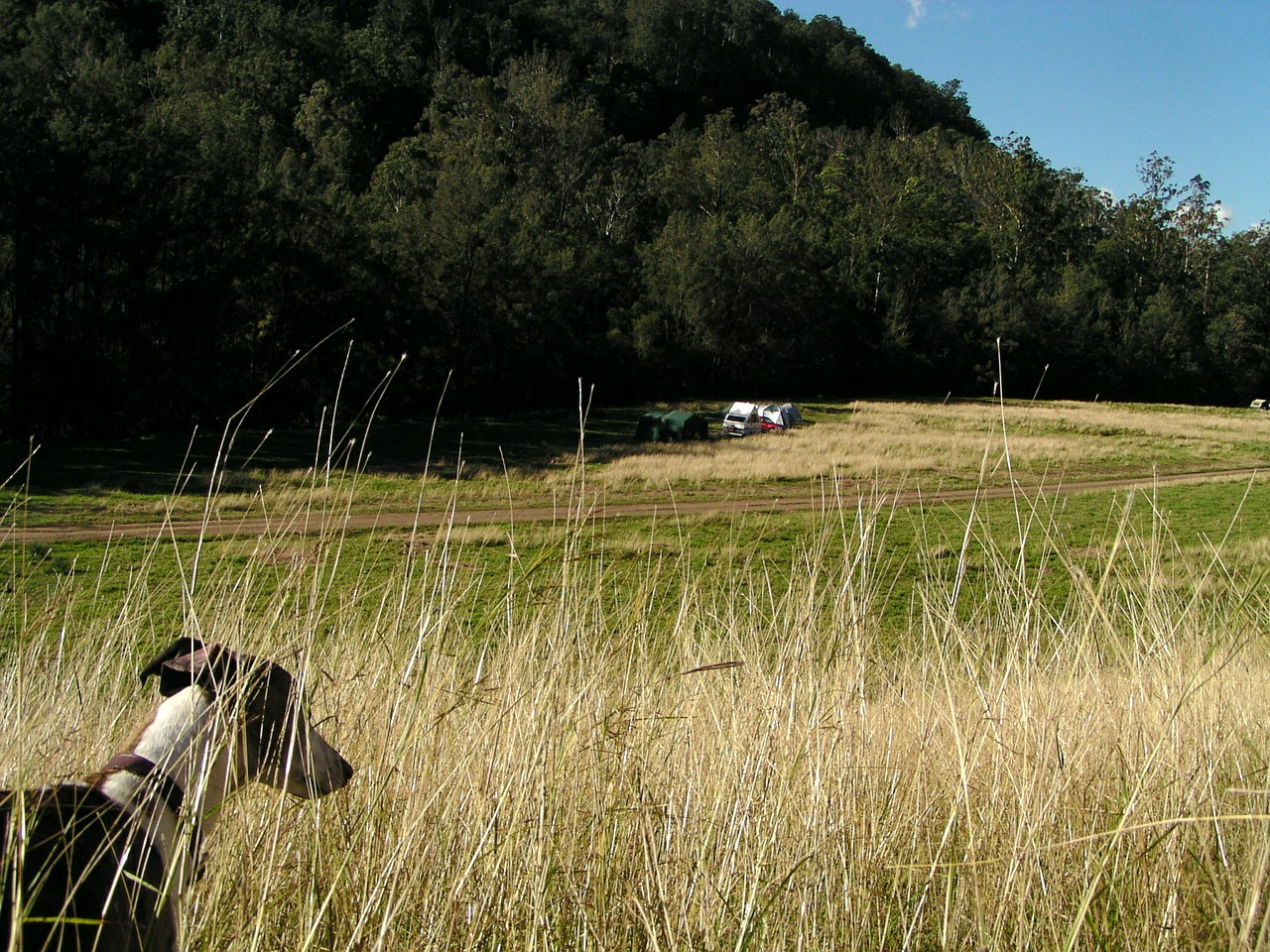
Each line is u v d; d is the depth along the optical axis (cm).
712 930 229
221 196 3766
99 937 154
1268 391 7944
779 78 14212
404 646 294
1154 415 5622
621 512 2227
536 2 14025
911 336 7262
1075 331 7488
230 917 215
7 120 3262
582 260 6456
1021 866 248
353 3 12312
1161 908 246
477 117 8138
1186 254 8831
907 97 15625
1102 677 329
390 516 2028
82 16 6631
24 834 149
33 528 1725
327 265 4206
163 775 173
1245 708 305
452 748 270
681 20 13425
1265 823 218
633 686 305
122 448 3081
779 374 6831
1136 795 236
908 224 8150
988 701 306
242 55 8762
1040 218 8844
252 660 193
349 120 7994
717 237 6788
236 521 1859
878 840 269
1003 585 356
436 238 5053
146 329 3544
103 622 357
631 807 253
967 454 3512
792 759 273
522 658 283
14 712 257
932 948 247
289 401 3956
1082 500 2369
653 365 6419
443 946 217
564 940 232
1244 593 345
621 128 12088
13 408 3244
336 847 238
